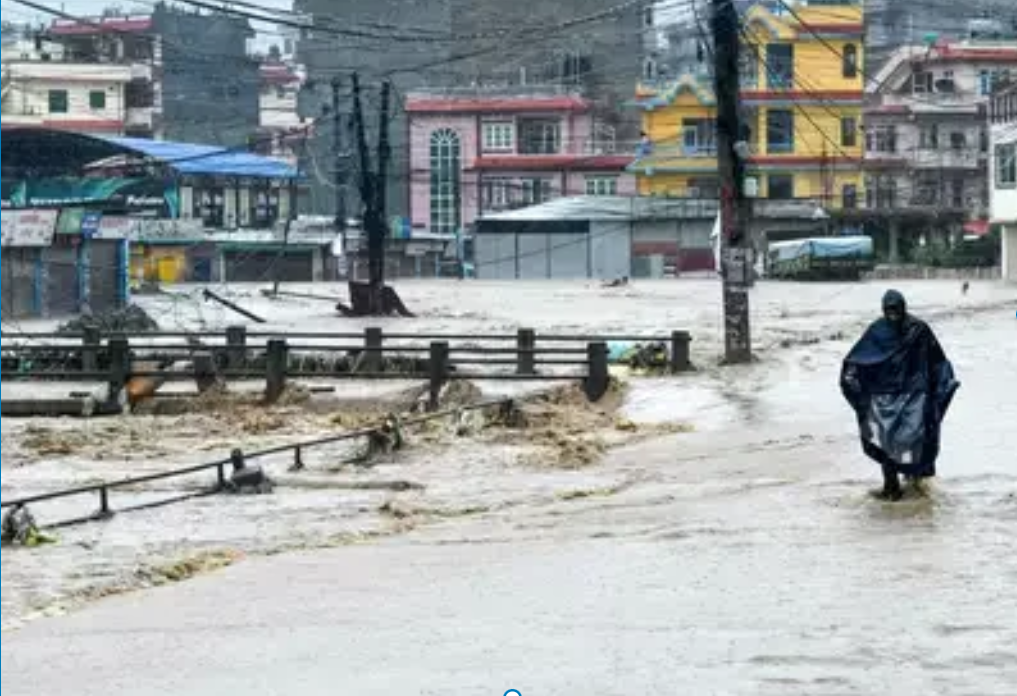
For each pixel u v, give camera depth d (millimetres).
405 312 102250
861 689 14906
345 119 180000
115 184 134000
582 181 183250
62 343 73188
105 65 178750
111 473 39688
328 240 168000
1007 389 46125
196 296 118750
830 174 172250
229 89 190250
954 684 14977
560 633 18156
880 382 27094
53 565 26750
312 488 35531
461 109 183750
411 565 24062
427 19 178875
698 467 34688
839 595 19422
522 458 38500
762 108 171000
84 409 52906
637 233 167250
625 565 22594
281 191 168000
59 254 104875
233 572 24812
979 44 178750
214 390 55094
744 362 57875
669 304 112188
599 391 51656
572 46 186875
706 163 176000
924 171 175750
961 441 34375
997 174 140250
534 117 183875
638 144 181625
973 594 19125
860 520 25234
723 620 18359
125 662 18125
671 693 15070
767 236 168125
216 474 38375
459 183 185500
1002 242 143875
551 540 25688
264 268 164750
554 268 169125
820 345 66812
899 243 172375
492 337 59281
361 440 42906
